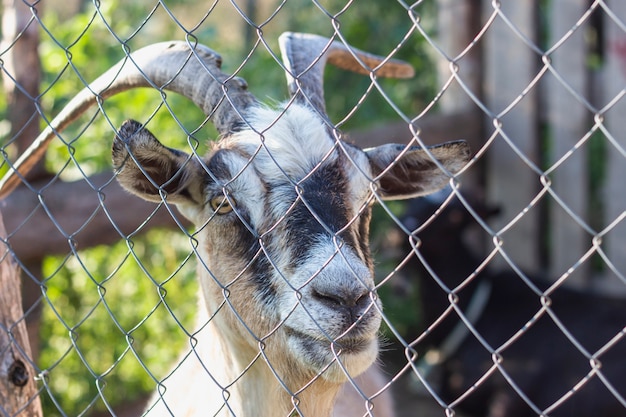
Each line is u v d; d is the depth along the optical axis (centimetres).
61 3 1198
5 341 284
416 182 300
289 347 253
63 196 488
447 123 705
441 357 602
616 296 598
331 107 789
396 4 824
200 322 310
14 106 478
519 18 706
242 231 270
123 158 243
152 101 587
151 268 607
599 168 767
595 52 762
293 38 317
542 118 713
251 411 282
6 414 282
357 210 272
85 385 559
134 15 879
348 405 341
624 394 520
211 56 298
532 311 575
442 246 605
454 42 730
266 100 649
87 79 597
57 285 554
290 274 250
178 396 331
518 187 722
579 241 694
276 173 268
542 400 546
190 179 279
